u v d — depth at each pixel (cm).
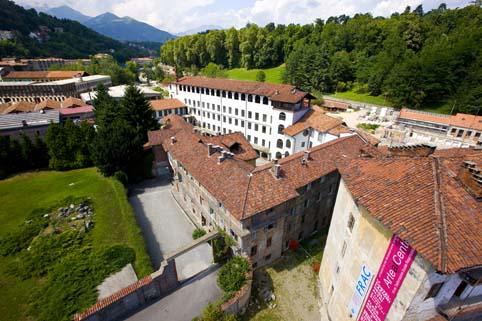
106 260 2848
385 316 1543
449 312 1389
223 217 2831
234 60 15400
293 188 2844
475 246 1171
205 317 2188
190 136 4256
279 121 5447
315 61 10512
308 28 14425
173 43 17662
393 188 1541
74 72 12519
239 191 2697
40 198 4097
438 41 9356
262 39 14288
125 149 4559
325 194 3481
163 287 2575
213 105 6906
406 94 8181
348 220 1945
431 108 8194
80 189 4319
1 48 16762
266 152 5894
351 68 10800
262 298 2664
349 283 1875
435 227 1235
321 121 5103
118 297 2277
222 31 15350
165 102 7681
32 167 5134
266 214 2719
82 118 7175
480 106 7069
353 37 11956
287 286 2806
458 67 7738
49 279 2625
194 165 3434
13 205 3912
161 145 4894
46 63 17075
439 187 1401
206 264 2986
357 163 1920
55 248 3016
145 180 4959
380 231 1515
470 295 1458
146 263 2825
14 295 2475
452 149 2191
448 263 1098
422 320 1443
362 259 1702
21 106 7512
